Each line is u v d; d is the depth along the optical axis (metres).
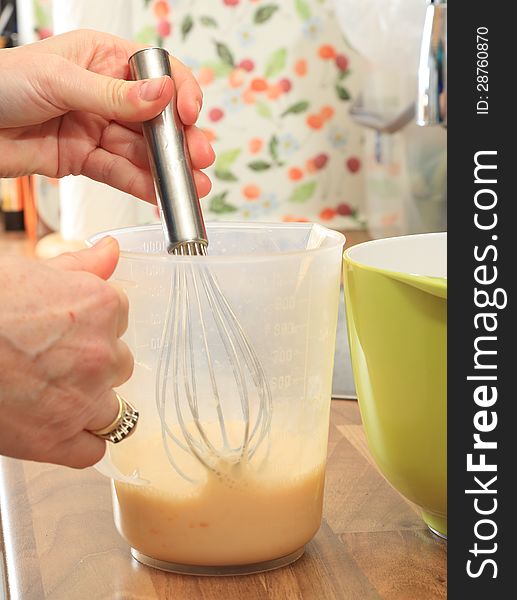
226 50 1.61
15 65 0.56
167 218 0.47
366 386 0.47
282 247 0.51
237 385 0.43
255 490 0.44
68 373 0.41
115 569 0.47
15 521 0.52
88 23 1.46
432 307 0.43
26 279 0.40
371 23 1.25
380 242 0.53
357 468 0.59
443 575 0.46
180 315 0.42
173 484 0.44
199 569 0.45
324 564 0.47
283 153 1.65
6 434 0.43
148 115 0.49
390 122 1.32
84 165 0.65
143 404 0.44
